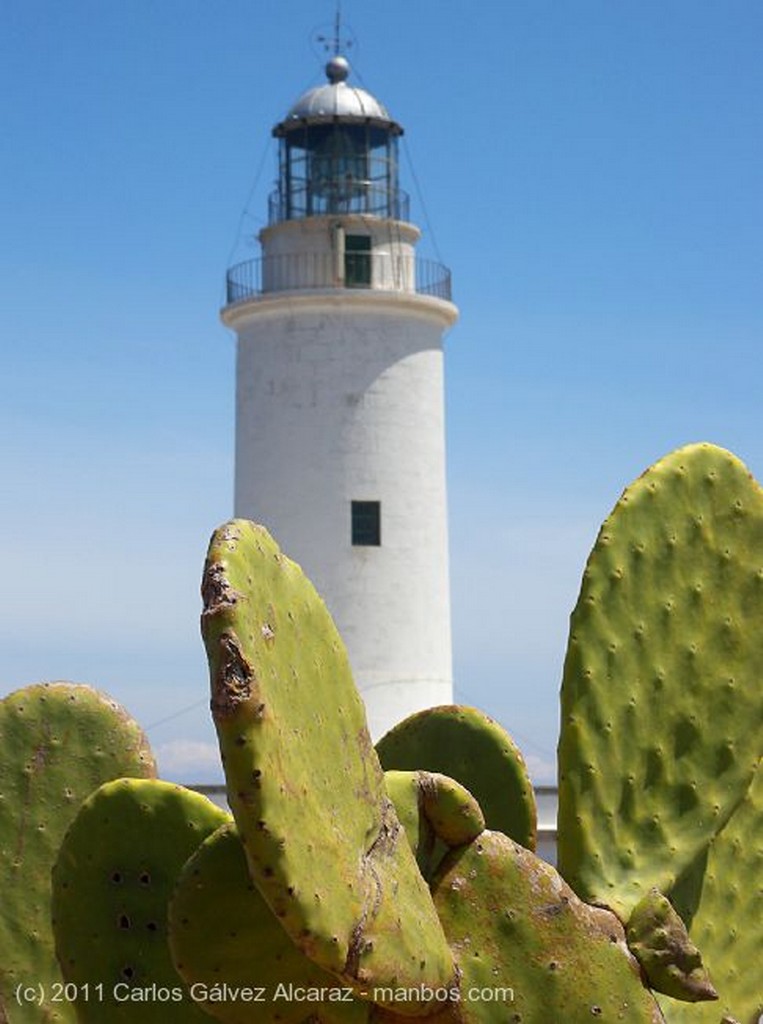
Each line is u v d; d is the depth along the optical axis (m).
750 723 7.36
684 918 7.28
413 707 28.03
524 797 7.47
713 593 7.35
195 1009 6.08
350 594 28.03
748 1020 7.52
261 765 4.57
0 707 7.58
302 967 5.48
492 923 5.90
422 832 5.86
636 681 7.13
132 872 6.09
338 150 28.94
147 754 7.63
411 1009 5.39
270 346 28.75
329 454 28.36
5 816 7.50
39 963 7.46
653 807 7.12
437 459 28.95
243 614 4.66
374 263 28.81
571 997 5.98
